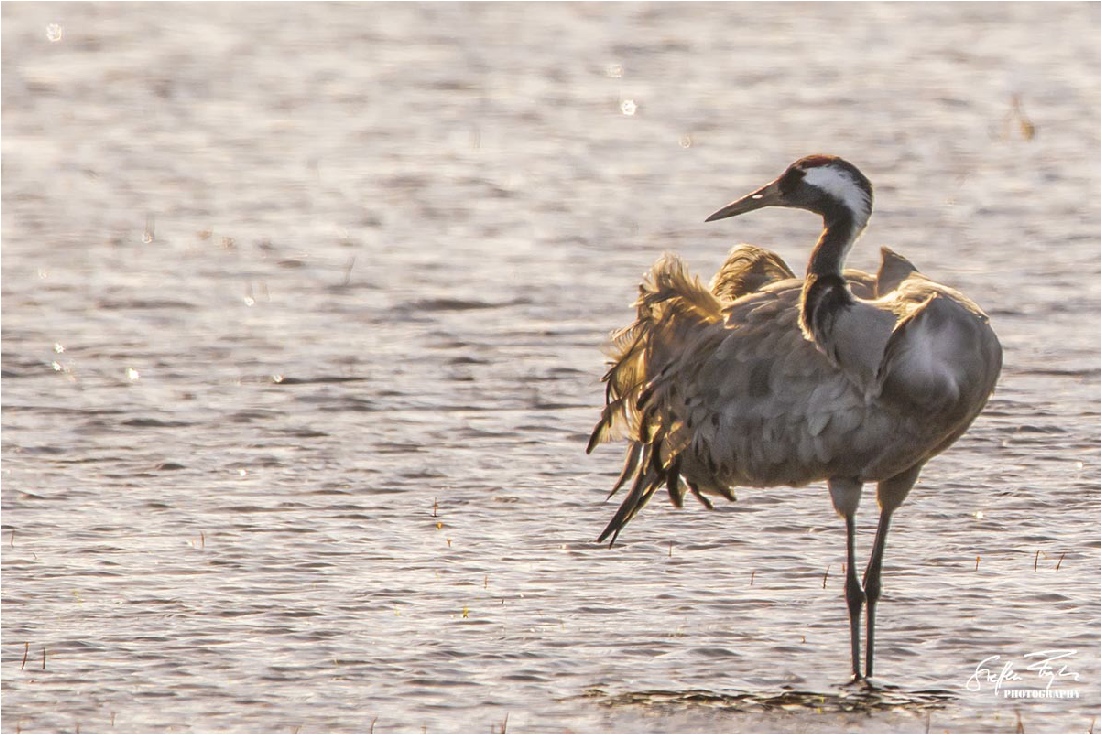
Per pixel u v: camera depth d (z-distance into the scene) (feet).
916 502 45.24
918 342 33.68
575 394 55.88
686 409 37.01
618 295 69.82
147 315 66.80
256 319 66.18
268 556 41.55
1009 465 48.19
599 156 105.60
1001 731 32.09
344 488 46.73
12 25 164.86
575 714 32.91
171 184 96.43
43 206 89.51
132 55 148.15
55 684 34.19
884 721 32.58
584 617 37.78
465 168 101.81
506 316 66.54
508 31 164.25
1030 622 37.22
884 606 38.24
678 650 35.99
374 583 39.75
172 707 33.19
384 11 177.58
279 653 35.81
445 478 47.60
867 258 77.00
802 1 183.62
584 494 46.34
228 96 128.67
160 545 42.29
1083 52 150.00
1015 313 66.33
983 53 149.38
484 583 39.83
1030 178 96.68
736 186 95.25
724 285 40.22
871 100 125.90
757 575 40.37
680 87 133.08
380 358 60.34
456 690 34.04
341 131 115.03
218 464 48.75
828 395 35.06
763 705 33.35
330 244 80.69
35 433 51.67
